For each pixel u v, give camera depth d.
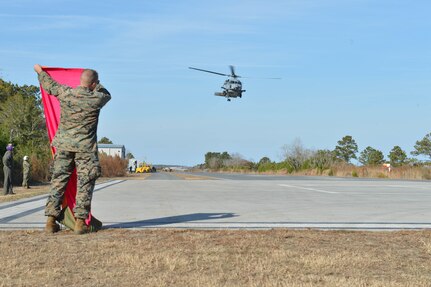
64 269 5.21
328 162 68.56
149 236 7.14
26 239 6.88
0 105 42.09
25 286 4.62
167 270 5.21
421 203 13.76
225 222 8.98
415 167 51.81
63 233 7.47
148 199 14.59
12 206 11.95
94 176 7.45
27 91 60.03
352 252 6.09
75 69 7.93
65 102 7.37
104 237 7.07
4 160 17.78
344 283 4.74
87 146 7.38
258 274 5.07
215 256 5.82
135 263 5.44
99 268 5.26
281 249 6.24
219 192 18.47
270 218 9.70
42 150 31.44
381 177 51.53
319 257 5.75
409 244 6.69
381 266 5.47
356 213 10.84
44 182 28.03
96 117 7.48
